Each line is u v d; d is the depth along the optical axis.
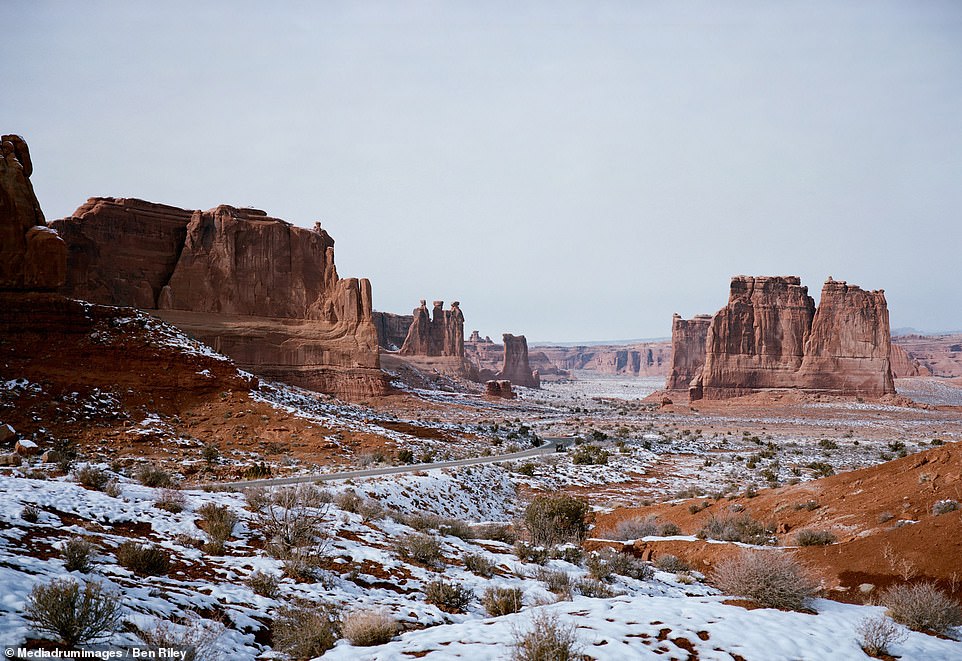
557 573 16.66
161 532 15.25
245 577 13.16
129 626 9.12
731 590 13.15
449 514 32.59
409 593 14.12
